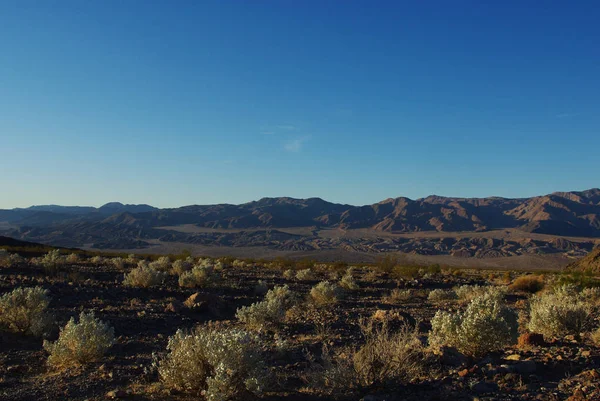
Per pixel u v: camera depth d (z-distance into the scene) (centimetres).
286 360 916
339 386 685
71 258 3547
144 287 2058
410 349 793
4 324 1134
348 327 1307
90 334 899
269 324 1321
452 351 820
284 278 3128
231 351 669
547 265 13762
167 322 1377
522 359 812
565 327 1057
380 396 651
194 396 686
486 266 12744
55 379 782
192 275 2256
